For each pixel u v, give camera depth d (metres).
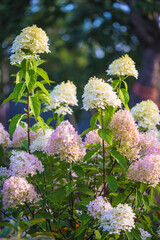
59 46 13.10
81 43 12.98
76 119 12.10
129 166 3.08
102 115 2.89
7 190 2.62
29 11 11.13
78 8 11.11
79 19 11.80
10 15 10.85
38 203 2.84
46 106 3.78
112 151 2.84
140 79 9.30
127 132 2.80
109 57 12.75
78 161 3.09
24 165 2.79
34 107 3.05
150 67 9.45
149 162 2.74
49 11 10.91
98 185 3.20
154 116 3.78
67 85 3.79
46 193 3.20
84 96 2.83
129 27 10.40
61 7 11.02
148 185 2.86
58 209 3.23
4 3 10.83
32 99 3.08
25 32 2.92
